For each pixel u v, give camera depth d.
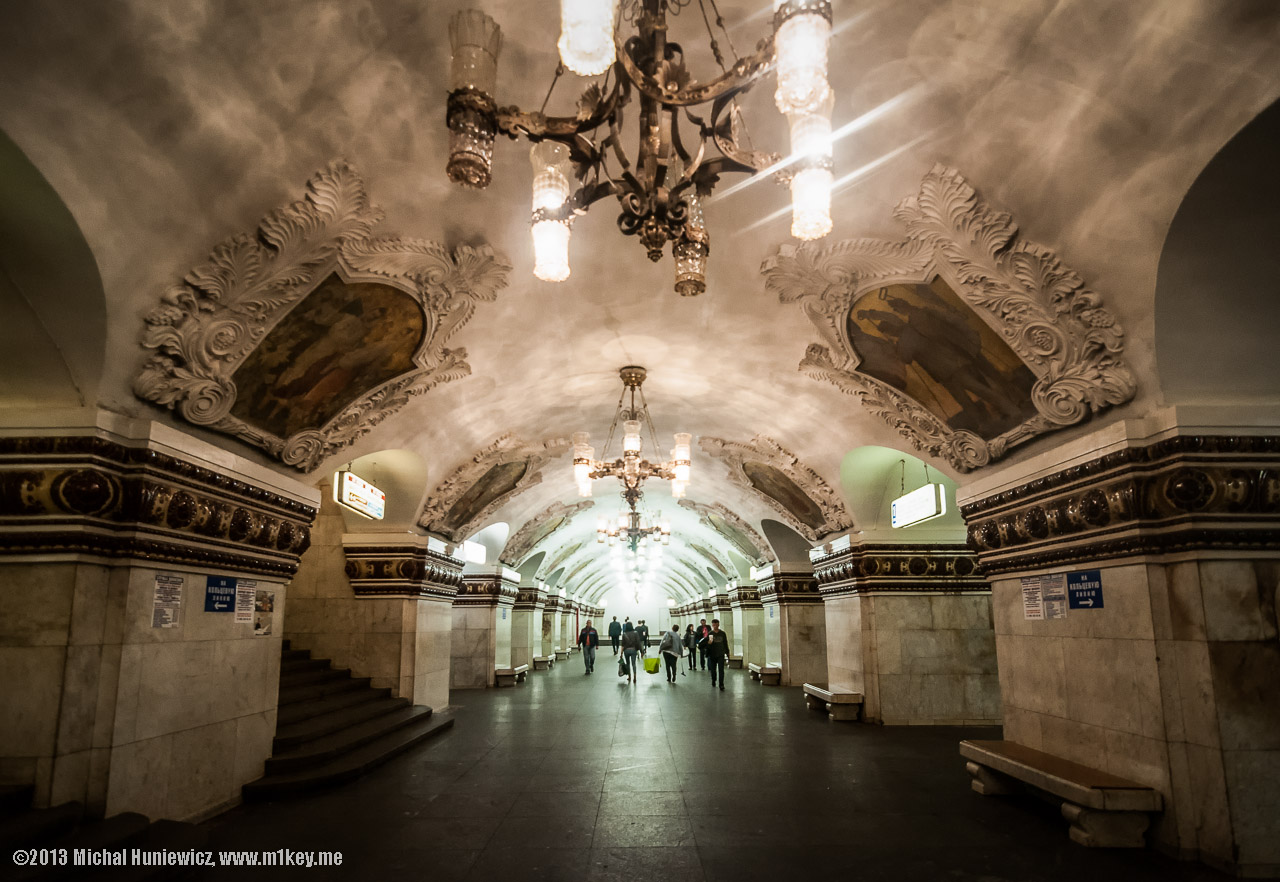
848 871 4.69
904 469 11.31
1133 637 5.37
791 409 10.24
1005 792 6.66
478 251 6.09
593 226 6.16
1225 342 4.95
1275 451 4.98
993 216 5.04
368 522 11.73
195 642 5.81
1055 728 6.34
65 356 4.71
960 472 8.09
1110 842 5.10
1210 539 4.91
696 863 4.86
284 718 8.16
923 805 6.33
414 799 6.58
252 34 3.71
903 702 11.20
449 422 9.86
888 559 11.52
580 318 7.80
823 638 17.94
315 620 11.60
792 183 3.05
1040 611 6.62
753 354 8.70
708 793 6.79
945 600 11.48
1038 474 6.42
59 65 3.28
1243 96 3.59
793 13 2.69
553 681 19.70
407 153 4.93
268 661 7.01
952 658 11.34
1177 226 4.38
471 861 4.90
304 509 7.42
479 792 6.85
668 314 7.78
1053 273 5.14
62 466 4.77
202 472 5.67
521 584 23.91
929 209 5.28
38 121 3.42
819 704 12.98
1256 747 4.67
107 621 4.98
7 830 4.05
